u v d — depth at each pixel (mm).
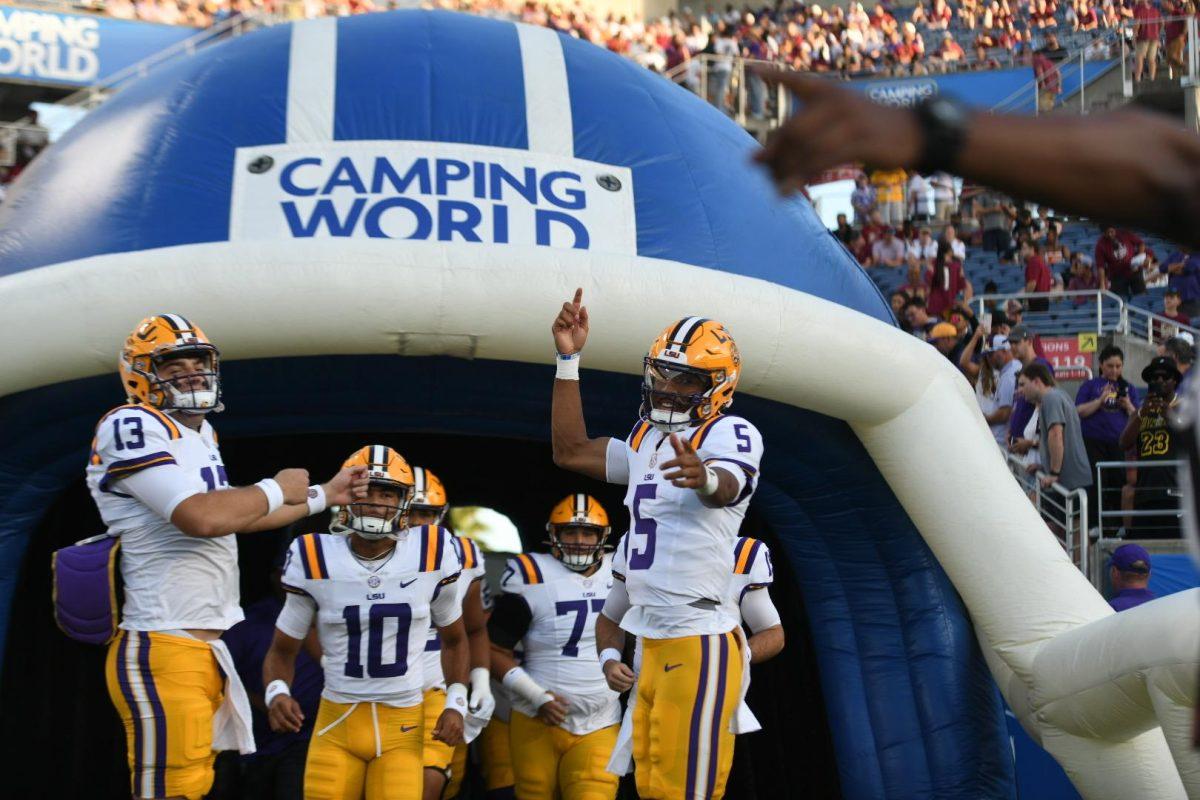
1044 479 6562
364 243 4609
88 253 4852
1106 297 11273
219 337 4535
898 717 5113
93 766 5352
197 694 3473
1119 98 13789
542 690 4680
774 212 5520
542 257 4668
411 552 4059
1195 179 813
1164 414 6637
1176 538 6734
